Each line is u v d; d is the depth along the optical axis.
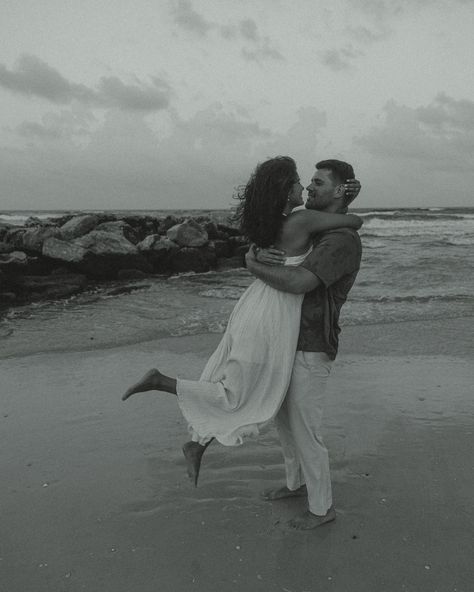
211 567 2.52
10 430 4.12
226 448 3.77
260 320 2.60
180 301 10.76
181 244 18.12
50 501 3.10
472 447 3.76
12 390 5.08
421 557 2.59
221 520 2.91
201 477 3.38
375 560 2.57
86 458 3.63
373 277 14.41
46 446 3.82
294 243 2.57
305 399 2.67
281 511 3.01
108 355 6.37
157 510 3.01
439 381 5.25
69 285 12.60
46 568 2.51
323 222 2.55
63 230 16.27
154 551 2.64
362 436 3.96
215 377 2.77
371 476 3.38
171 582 2.42
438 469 3.46
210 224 20.19
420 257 19.64
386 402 4.66
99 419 4.31
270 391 2.64
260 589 2.38
